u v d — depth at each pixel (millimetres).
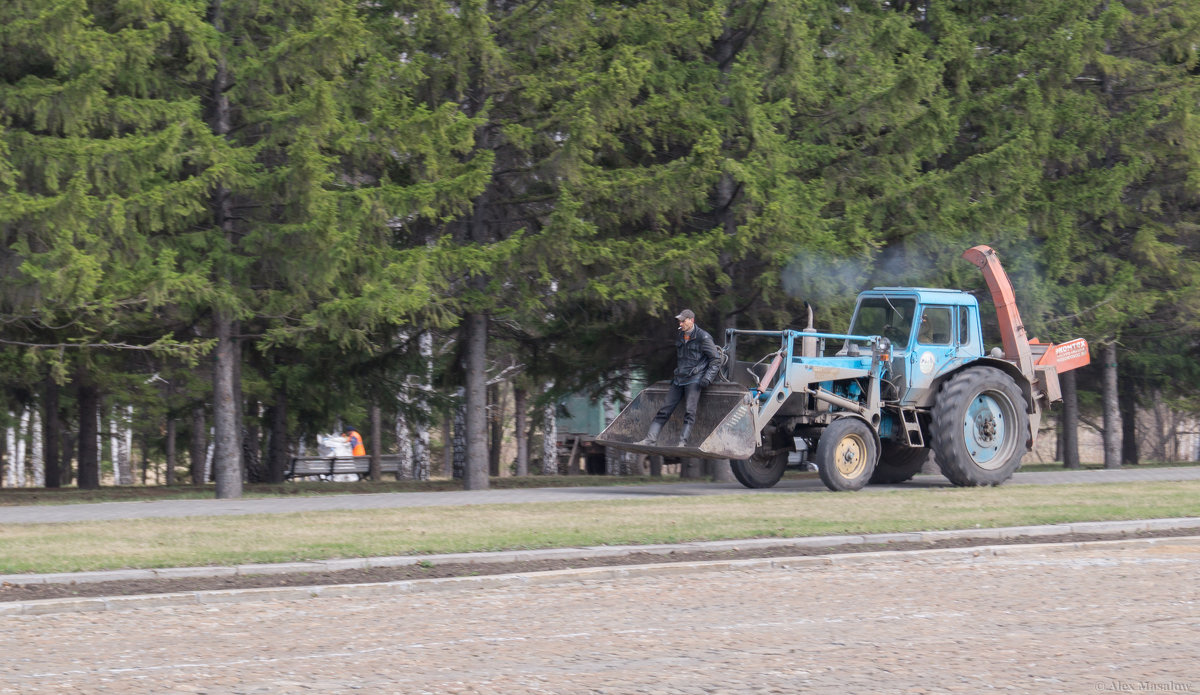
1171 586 17641
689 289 38406
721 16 36250
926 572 19109
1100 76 47219
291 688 11758
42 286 28938
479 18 33094
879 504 27562
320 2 32656
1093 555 21047
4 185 29312
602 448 72188
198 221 33312
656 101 35406
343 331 33000
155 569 18391
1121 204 45562
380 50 34656
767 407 31625
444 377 44125
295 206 32281
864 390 33469
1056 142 42812
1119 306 44594
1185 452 122688
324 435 65500
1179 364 54688
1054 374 36406
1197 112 45156
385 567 19188
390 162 35125
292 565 18766
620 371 46125
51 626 14961
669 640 13930
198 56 31328
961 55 41719
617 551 20391
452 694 11492
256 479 60594
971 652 13188
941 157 43938
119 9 30406
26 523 24438
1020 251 42812
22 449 102312
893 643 13680
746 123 35062
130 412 68625
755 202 34938
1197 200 48312
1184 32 45344
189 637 14266
